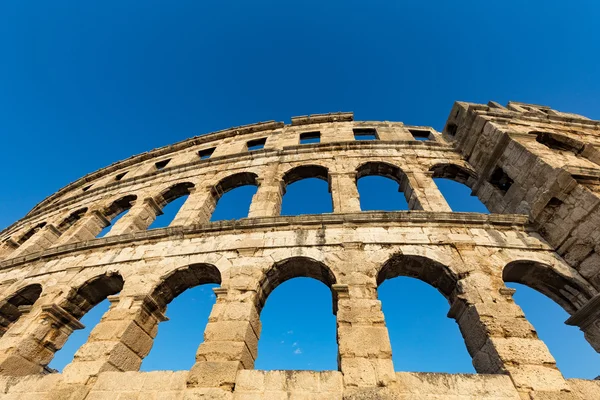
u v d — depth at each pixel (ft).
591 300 35.42
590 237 38.60
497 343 30.73
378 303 35.09
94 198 81.30
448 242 42.75
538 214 44.24
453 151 69.26
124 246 50.83
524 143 53.16
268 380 29.37
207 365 30.86
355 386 27.84
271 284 43.16
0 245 84.07
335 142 72.18
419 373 29.04
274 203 56.75
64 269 50.88
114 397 30.09
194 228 49.16
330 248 42.88
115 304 40.81
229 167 72.79
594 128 63.82
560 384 27.63
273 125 92.07
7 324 53.06
